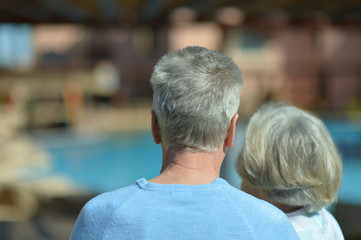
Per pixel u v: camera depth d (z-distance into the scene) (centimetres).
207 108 101
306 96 2334
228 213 96
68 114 1775
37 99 1791
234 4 636
